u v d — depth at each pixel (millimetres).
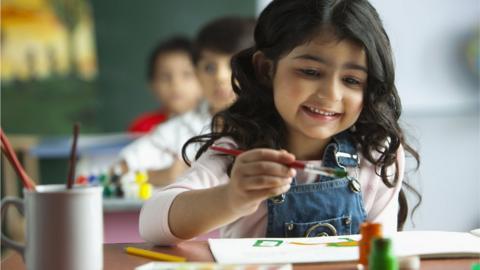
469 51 3854
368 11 1128
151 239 1016
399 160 1271
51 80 3873
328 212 1157
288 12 1130
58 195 771
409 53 3840
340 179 1182
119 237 2309
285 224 1148
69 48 3877
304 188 1161
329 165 1205
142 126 3791
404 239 942
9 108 3863
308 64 1096
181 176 1210
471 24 3852
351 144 1232
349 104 1112
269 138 1213
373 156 1235
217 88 2529
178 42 3771
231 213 929
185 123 2822
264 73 1245
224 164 1208
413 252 854
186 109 3760
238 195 868
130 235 2314
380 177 1241
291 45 1107
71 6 3877
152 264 794
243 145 1218
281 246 924
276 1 1171
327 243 943
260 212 1176
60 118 3871
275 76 1163
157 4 3846
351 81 1112
